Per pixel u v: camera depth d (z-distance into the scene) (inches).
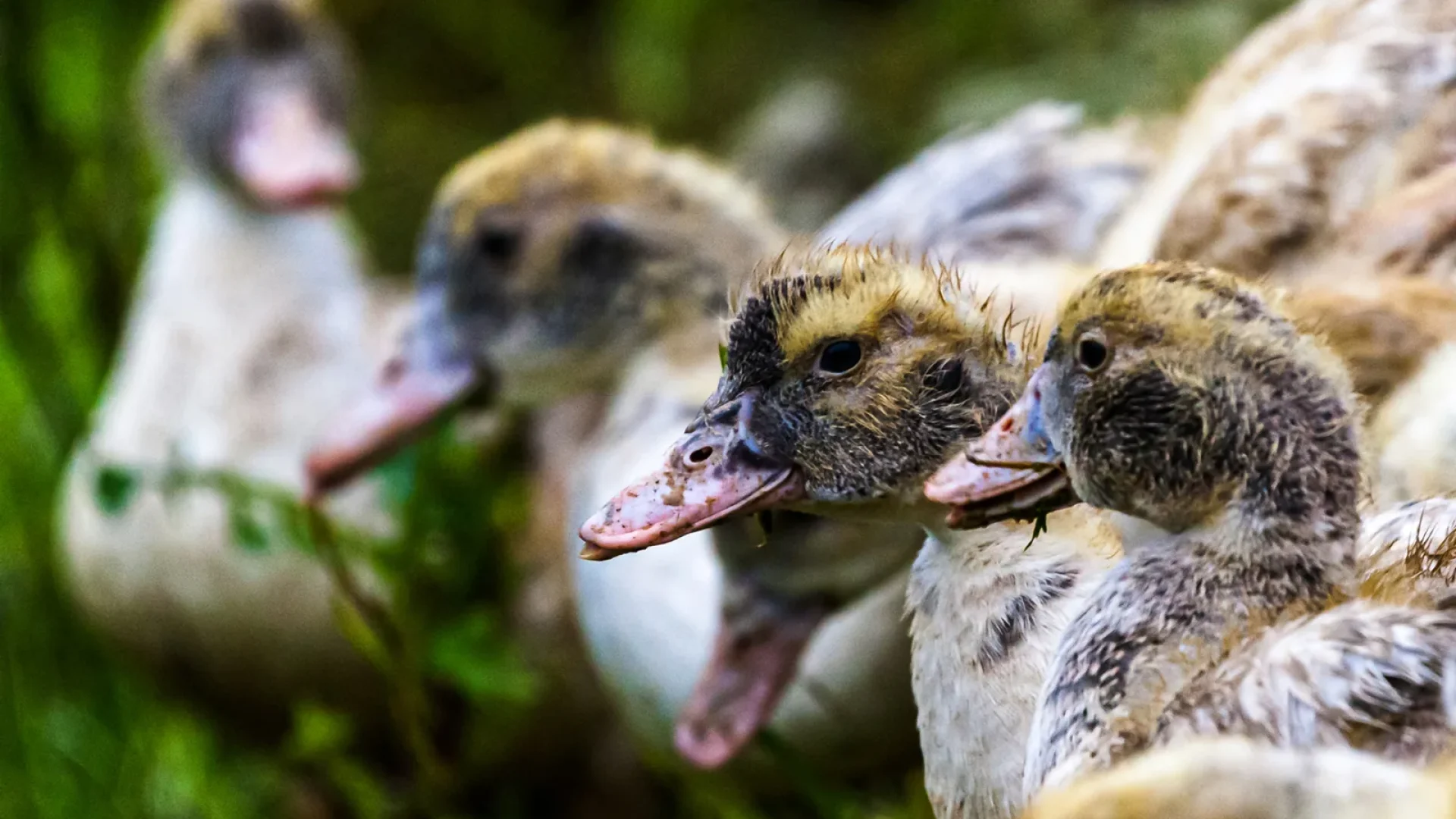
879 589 271.4
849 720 278.7
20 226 429.4
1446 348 249.3
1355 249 270.2
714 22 570.9
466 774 340.8
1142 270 189.2
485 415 349.7
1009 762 200.5
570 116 569.9
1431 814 152.8
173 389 361.1
